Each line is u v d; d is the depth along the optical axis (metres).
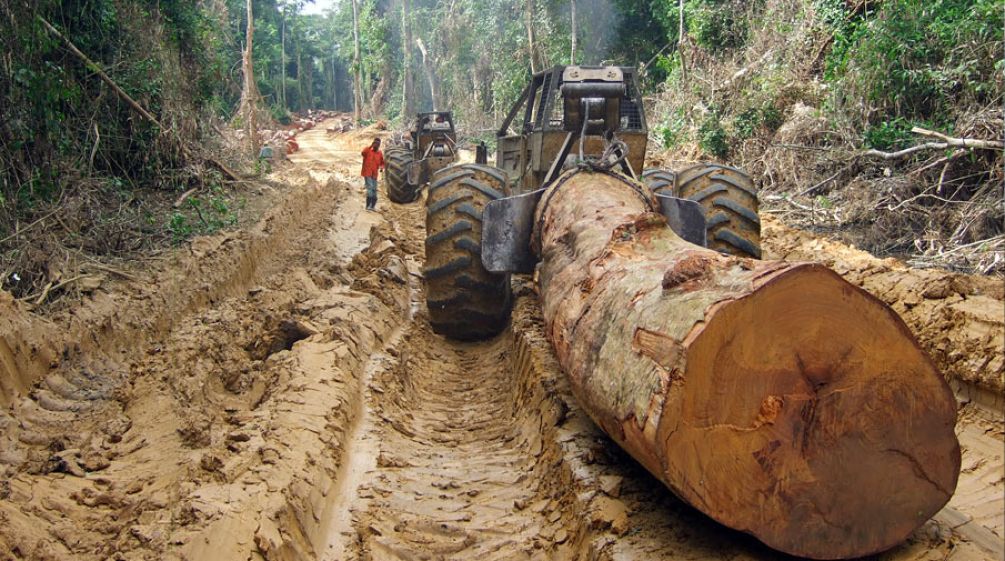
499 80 28.08
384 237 11.68
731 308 2.80
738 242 6.49
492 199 7.00
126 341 5.90
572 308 4.25
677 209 5.84
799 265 2.83
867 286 6.34
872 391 2.95
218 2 18.05
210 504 3.51
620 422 3.21
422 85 45.91
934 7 9.52
